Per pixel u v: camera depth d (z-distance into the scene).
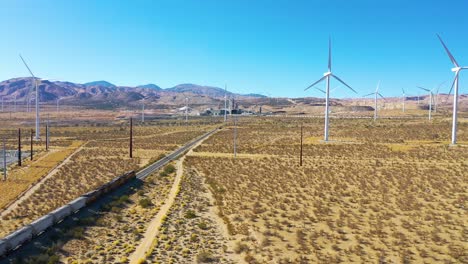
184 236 40.22
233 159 96.94
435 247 35.94
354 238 38.91
